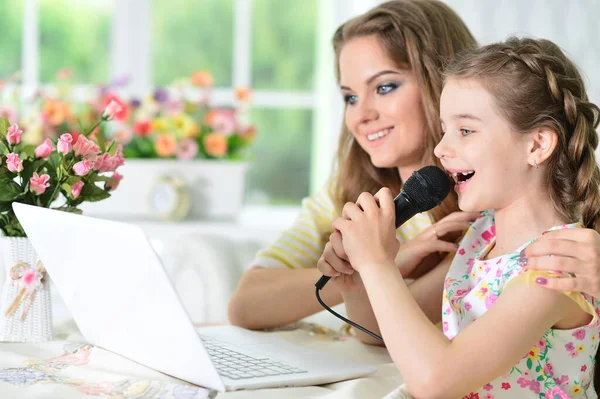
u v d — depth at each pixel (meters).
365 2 3.51
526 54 1.19
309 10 3.72
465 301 1.22
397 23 1.66
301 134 3.79
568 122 1.18
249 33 3.72
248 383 1.08
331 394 1.08
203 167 3.30
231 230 3.18
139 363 1.20
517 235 1.19
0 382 1.09
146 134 3.27
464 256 1.33
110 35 3.69
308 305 1.62
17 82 3.60
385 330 1.08
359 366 1.23
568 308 1.08
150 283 1.01
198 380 1.08
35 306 1.39
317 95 3.75
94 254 1.09
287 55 3.74
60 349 1.31
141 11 3.68
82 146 1.39
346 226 1.16
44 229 1.20
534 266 1.08
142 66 3.70
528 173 1.18
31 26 3.62
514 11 3.24
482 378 1.04
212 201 3.33
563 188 1.18
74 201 1.44
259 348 1.33
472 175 1.19
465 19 3.28
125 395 1.04
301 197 3.81
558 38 3.21
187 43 3.71
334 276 1.37
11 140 1.38
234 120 3.35
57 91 3.34
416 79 1.66
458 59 1.25
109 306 1.15
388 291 1.10
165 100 3.30
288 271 1.70
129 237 0.98
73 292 1.25
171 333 1.05
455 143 1.19
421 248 1.53
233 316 1.66
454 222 1.53
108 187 1.49
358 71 1.69
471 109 1.17
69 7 3.65
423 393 1.03
